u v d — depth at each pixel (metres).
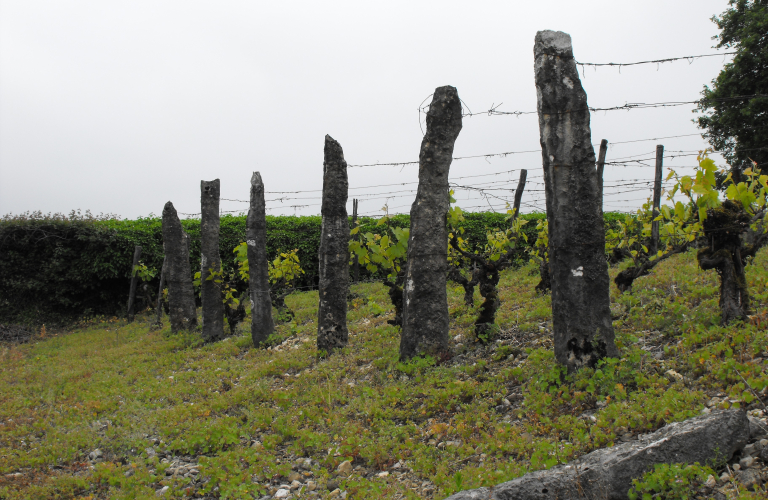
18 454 5.69
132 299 17.44
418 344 7.56
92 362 10.86
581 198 5.66
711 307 6.39
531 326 7.85
